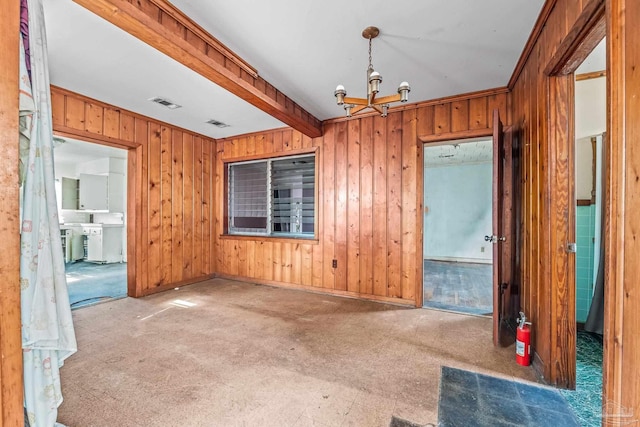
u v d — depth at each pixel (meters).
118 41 2.12
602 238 2.57
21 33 1.14
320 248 3.97
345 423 1.50
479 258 6.53
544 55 1.90
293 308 3.30
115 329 2.68
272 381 1.86
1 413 1.02
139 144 3.71
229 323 2.84
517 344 2.11
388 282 3.54
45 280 1.19
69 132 3.01
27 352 1.18
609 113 1.06
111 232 6.36
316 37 2.13
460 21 1.94
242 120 3.93
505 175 2.89
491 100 3.02
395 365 2.06
